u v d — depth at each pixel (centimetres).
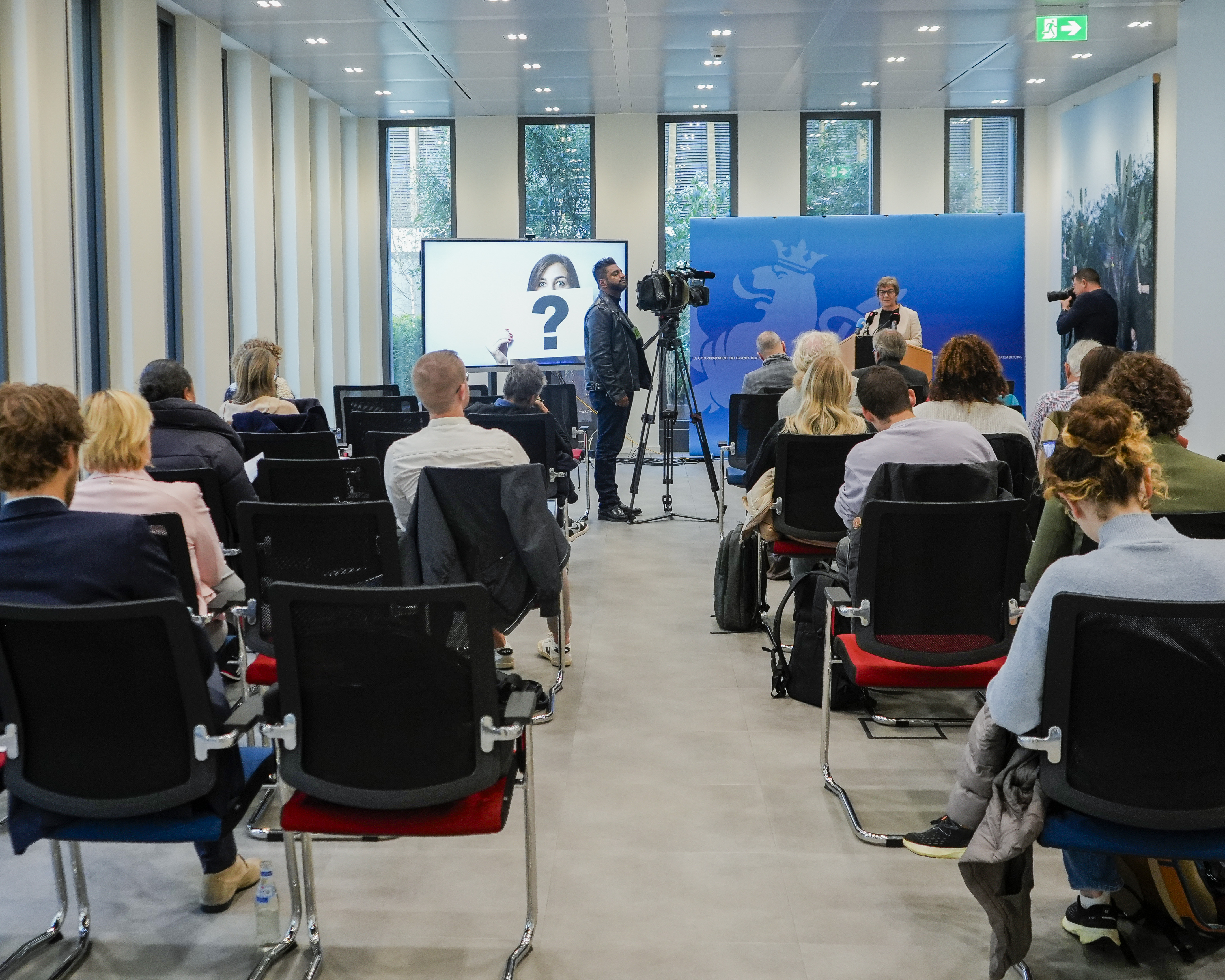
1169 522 258
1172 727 206
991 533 304
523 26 918
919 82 1147
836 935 264
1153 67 1046
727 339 1261
